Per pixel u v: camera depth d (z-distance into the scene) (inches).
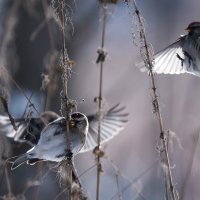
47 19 311.3
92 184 651.5
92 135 405.1
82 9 685.3
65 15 317.4
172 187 318.7
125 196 403.5
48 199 542.6
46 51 581.0
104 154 322.7
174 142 380.8
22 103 554.9
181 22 1002.1
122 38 901.2
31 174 546.9
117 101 898.7
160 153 325.1
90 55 701.3
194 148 326.6
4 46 310.0
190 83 856.9
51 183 543.5
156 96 327.9
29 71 586.9
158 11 993.5
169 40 981.8
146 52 328.8
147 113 889.5
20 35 579.5
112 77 901.8
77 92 695.7
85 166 661.9
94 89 815.7
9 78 320.8
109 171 629.6
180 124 400.5
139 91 913.5
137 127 874.1
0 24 394.6
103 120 408.8
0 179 338.0
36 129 377.4
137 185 408.8
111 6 310.5
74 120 344.8
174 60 416.8
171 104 823.1
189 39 409.4
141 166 796.0
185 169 375.6
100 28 336.2
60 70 315.3
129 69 909.8
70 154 324.8
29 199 540.1
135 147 862.5
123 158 845.8
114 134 409.7
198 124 389.4
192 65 408.8
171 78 852.6
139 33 329.1
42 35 585.3
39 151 344.8
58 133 343.9
